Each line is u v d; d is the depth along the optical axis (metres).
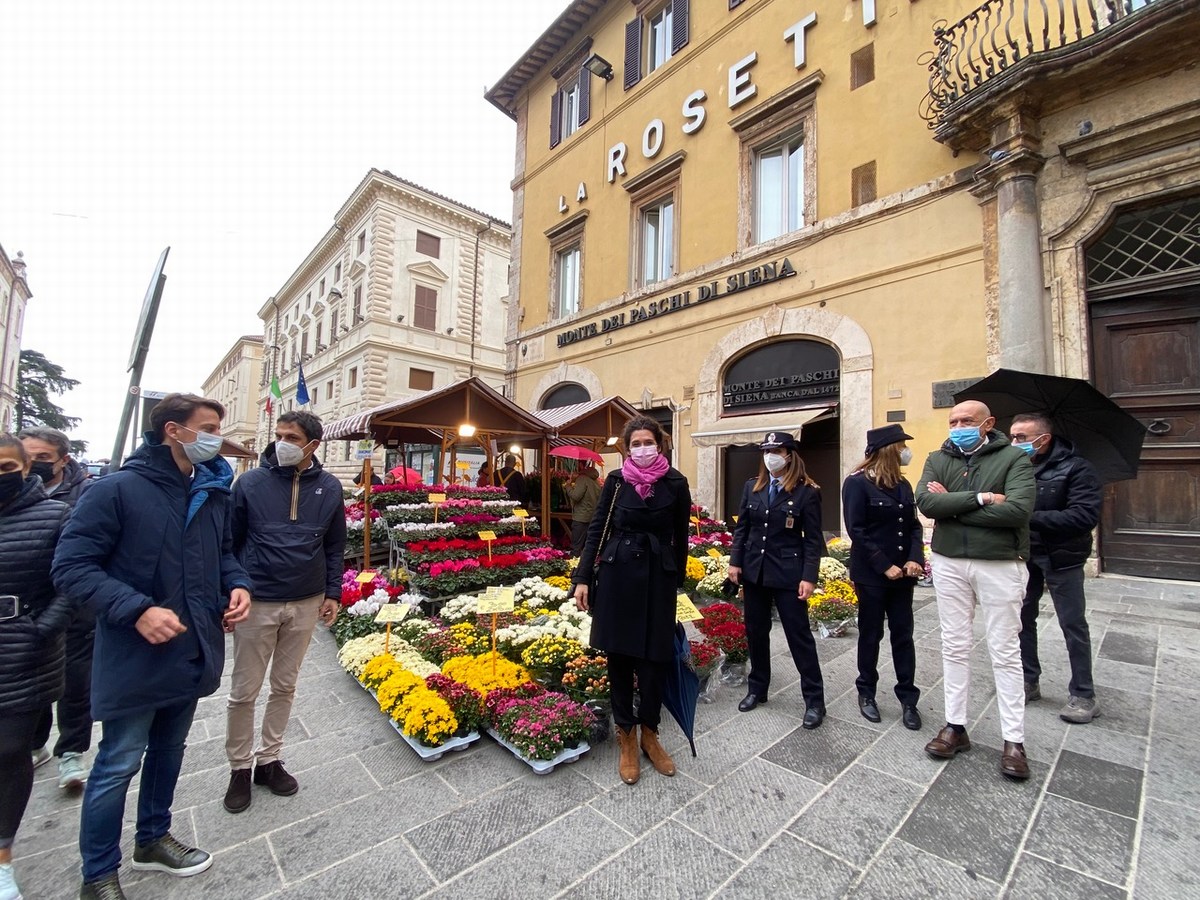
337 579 2.86
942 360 7.74
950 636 2.94
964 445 2.96
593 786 2.69
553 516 9.95
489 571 5.93
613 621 2.75
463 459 17.38
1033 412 3.80
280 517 2.67
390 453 12.86
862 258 8.70
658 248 12.52
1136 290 6.33
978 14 7.23
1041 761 2.82
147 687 1.97
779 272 9.70
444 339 27.98
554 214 14.88
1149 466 6.21
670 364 11.55
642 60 12.88
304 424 2.71
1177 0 5.52
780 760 2.91
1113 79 6.32
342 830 2.38
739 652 3.95
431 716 3.00
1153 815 2.37
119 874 2.12
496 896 1.99
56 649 2.20
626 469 2.95
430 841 2.29
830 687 3.91
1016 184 6.95
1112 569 6.32
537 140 15.73
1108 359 6.55
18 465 2.20
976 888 1.99
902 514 3.38
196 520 2.17
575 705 3.10
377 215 26.09
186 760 2.99
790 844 2.24
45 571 2.17
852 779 2.71
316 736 3.24
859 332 8.60
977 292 7.45
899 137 8.43
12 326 40.22
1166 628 4.68
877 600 3.35
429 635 4.41
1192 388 6.02
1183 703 3.38
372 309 25.67
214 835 2.35
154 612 1.90
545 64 15.54
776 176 10.47
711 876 2.07
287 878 2.09
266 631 2.58
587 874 2.09
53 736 3.40
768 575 3.41
